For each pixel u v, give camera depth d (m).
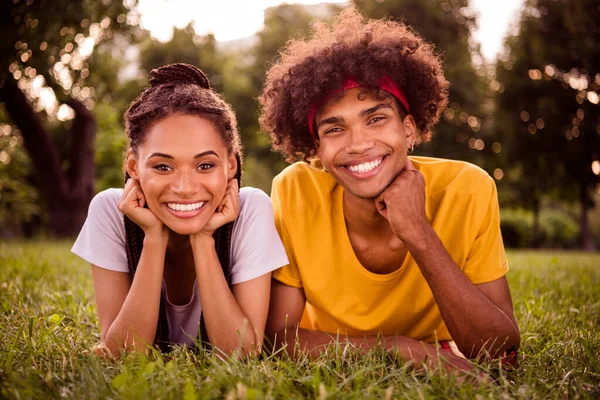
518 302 3.66
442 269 2.26
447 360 2.03
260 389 1.71
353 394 1.68
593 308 3.51
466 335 2.24
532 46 21.50
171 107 2.30
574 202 24.52
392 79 2.43
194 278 2.57
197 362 2.05
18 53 10.49
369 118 2.37
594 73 20.84
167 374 1.81
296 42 2.76
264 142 26.19
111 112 19.67
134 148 2.38
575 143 21.83
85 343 2.44
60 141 20.95
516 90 22.19
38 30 10.34
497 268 2.51
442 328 2.67
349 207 2.52
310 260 2.55
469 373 1.87
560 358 2.19
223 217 2.38
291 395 1.69
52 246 10.10
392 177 2.40
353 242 2.56
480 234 2.54
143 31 13.27
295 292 2.59
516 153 22.31
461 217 2.53
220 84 26.23
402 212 2.31
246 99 25.75
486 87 22.88
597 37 20.27
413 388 1.77
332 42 2.49
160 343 2.54
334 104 2.38
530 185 23.45
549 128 21.80
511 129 22.16
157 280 2.35
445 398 1.72
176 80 2.49
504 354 2.24
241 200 2.58
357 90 2.37
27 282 4.02
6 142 16.09
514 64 22.11
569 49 21.12
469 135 23.14
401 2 21.34
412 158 2.87
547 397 1.81
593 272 5.80
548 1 21.22
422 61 2.63
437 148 22.83
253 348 2.21
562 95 21.72
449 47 21.36
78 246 2.54
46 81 11.31
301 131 2.76
